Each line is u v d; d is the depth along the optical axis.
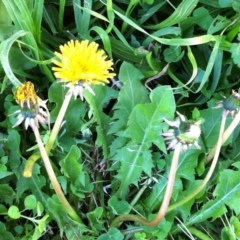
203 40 0.27
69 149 0.29
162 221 0.28
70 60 0.22
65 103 0.24
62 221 0.27
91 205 0.30
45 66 0.28
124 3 0.31
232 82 0.32
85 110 0.29
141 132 0.28
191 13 0.31
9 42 0.25
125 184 0.29
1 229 0.27
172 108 0.27
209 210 0.29
